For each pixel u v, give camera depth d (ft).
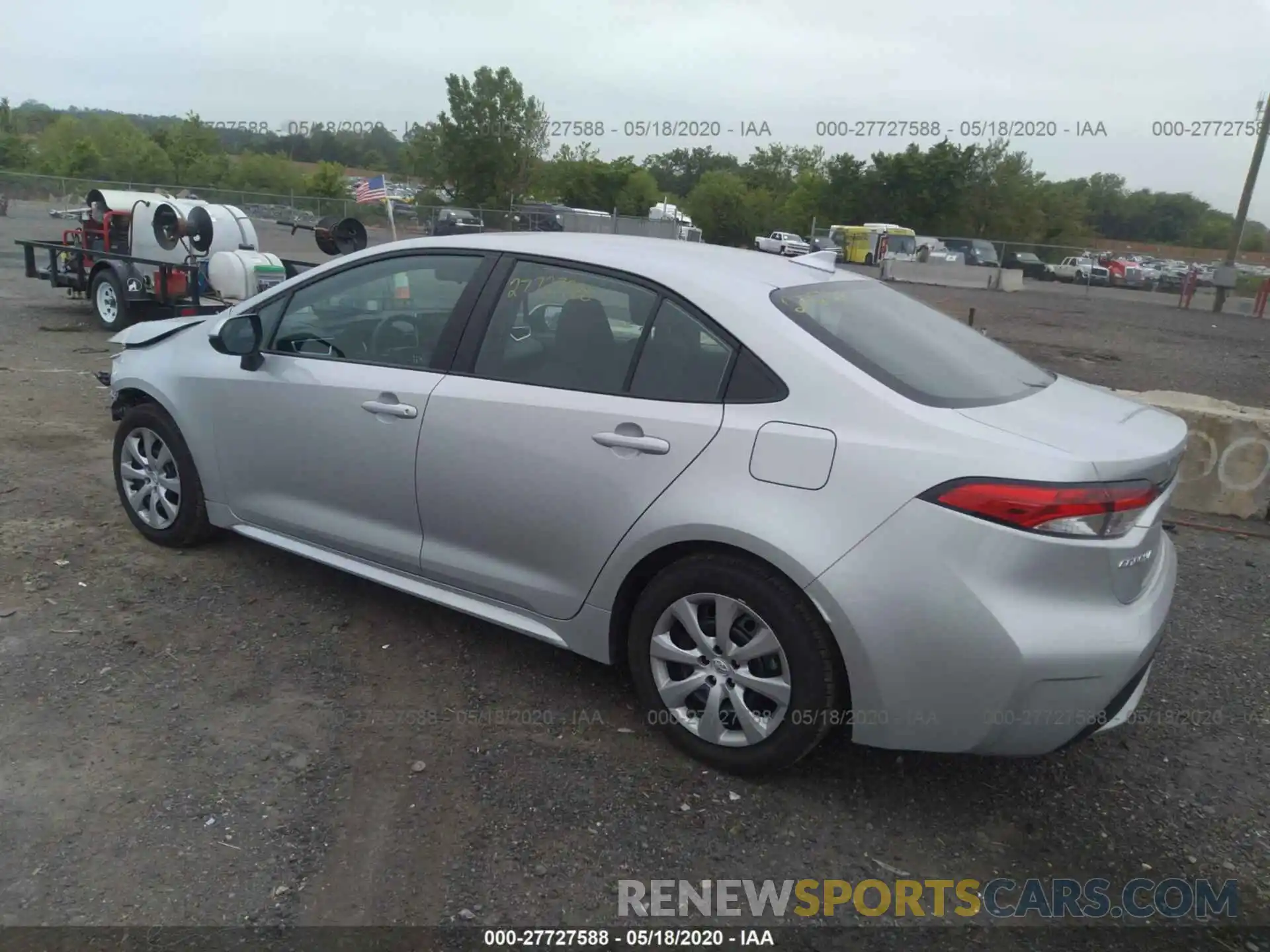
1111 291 113.91
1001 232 167.12
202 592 14.06
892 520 9.05
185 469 14.75
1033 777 10.85
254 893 8.41
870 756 11.02
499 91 122.62
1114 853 9.68
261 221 93.86
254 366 13.53
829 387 9.63
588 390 10.84
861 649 9.21
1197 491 20.48
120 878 8.46
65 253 38.73
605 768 10.48
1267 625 15.17
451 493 11.66
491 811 9.70
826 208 170.71
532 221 90.53
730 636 10.05
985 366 11.19
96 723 10.72
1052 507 8.68
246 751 10.42
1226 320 84.38
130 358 15.56
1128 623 9.11
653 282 10.86
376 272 12.94
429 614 13.91
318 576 14.87
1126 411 10.88
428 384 11.86
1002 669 8.80
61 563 14.61
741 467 9.74
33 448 20.34
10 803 9.32
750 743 10.12
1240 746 11.74
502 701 11.74
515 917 8.36
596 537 10.66
